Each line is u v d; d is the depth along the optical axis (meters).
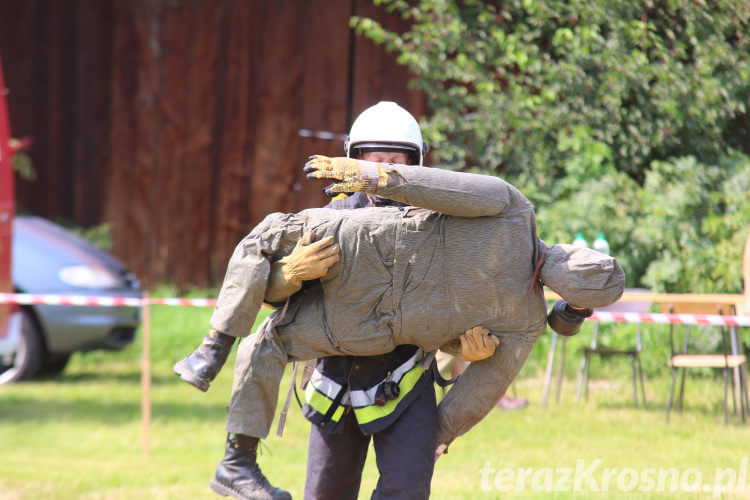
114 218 31.81
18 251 21.94
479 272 7.96
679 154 26.31
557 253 8.22
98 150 32.34
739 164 25.58
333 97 30.58
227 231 31.66
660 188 24.83
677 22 26.19
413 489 8.07
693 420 18.22
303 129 30.94
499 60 25.72
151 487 13.66
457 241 7.94
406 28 29.91
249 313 7.94
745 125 26.80
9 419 18.22
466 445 15.89
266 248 7.89
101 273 22.31
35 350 21.72
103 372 23.55
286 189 31.23
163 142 31.62
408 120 8.70
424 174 7.59
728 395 20.97
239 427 8.16
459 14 26.38
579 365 23.36
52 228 23.50
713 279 23.47
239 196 31.55
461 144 26.05
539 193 24.91
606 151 24.95
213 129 31.47
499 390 8.38
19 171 31.64
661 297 18.78
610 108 25.39
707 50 25.62
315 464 8.98
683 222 23.98
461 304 8.02
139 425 17.88
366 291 7.99
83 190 32.28
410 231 7.95
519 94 25.39
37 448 16.16
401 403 8.31
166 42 31.44
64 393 20.86
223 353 8.05
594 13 25.59
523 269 8.12
